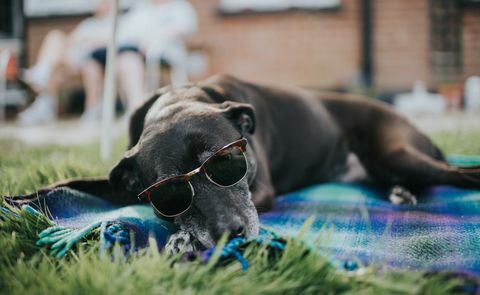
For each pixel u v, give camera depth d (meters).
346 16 2.86
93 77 2.28
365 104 1.12
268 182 0.88
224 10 2.96
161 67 2.38
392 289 0.49
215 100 0.89
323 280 0.51
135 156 0.74
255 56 2.98
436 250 0.60
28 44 3.13
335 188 1.03
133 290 0.49
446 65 2.86
